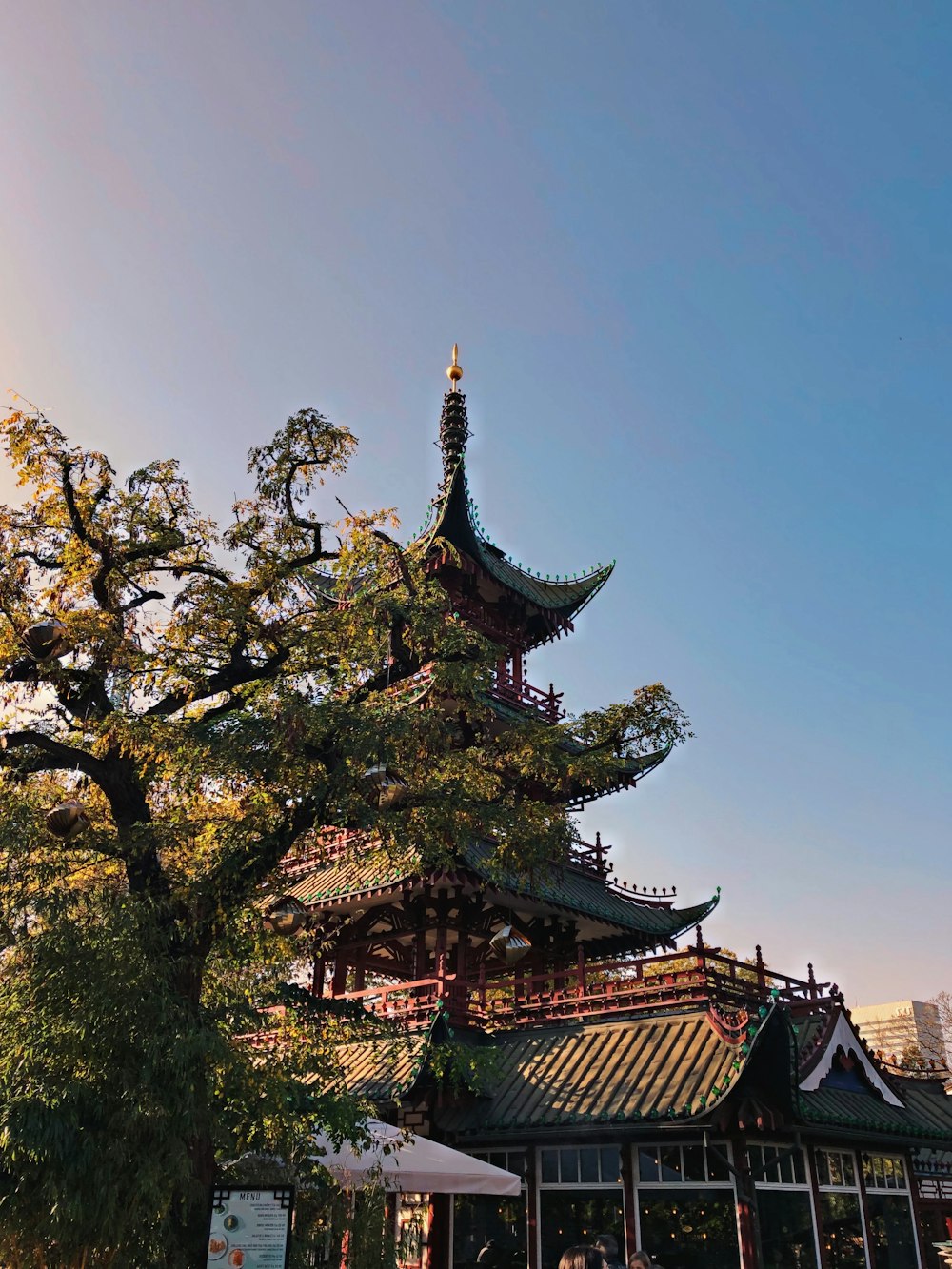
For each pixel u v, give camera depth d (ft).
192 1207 44.19
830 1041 75.00
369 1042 78.54
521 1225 69.21
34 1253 40.22
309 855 89.40
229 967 54.03
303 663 58.90
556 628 124.36
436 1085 70.64
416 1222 74.02
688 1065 65.62
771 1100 61.93
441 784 56.08
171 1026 41.68
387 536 61.46
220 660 59.31
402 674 60.64
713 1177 62.54
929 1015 215.72
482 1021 81.20
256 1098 46.78
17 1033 39.60
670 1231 62.80
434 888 89.61
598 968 78.07
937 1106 85.35
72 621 54.54
